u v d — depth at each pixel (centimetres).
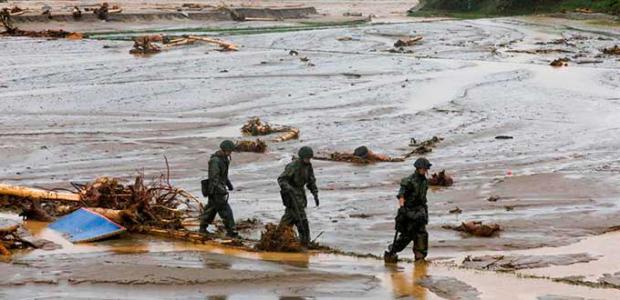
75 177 6284
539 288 3588
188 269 3575
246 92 11019
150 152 7325
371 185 6169
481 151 7538
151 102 10194
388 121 9100
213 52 16488
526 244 4659
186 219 5000
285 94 10969
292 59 15238
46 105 9856
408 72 13525
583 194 5825
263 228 4888
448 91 11456
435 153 7450
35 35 19200
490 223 4944
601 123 9112
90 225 4441
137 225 4556
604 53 17012
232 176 6438
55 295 3178
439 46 18512
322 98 10662
